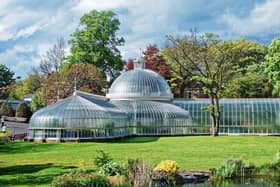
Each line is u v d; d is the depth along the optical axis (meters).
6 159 31.25
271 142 42.56
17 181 21.92
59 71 74.62
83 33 73.06
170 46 55.53
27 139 47.53
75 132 46.78
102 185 18.77
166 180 22.23
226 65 52.03
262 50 72.12
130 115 57.25
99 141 47.09
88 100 50.50
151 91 60.34
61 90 64.06
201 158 30.86
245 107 58.84
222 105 59.66
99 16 74.25
